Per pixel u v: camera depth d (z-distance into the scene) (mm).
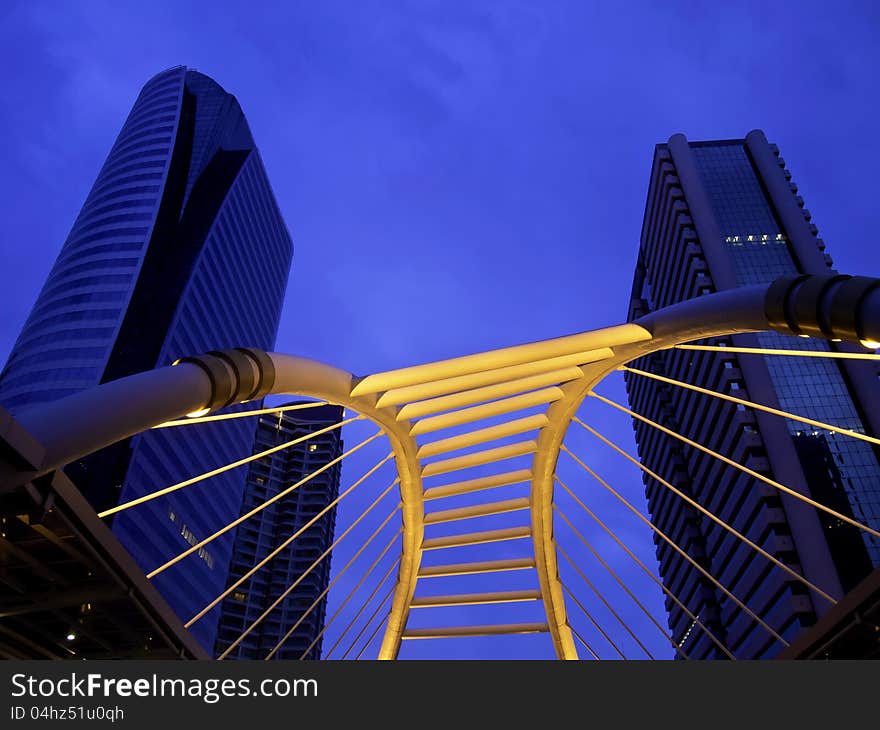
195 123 146750
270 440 165125
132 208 128750
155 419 16547
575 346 24859
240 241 140500
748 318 21469
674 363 124062
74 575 19469
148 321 112688
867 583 21000
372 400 26969
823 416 95438
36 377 107750
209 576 115062
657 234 129625
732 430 99125
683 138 128500
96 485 93125
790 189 118750
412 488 33375
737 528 98688
